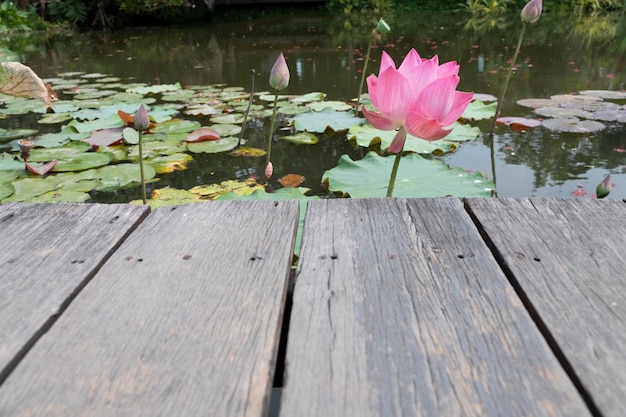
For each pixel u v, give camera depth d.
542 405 0.53
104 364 0.60
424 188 1.86
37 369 0.60
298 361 0.60
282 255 0.86
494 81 4.10
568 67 4.63
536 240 0.91
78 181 2.12
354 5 10.86
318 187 2.08
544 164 2.30
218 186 2.09
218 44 6.80
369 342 0.64
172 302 0.73
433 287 0.76
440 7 10.97
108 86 4.20
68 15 8.77
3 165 2.30
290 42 6.78
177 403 0.54
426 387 0.56
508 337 0.64
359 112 3.20
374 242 0.91
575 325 0.66
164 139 2.68
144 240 0.93
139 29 8.86
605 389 0.55
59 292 0.76
